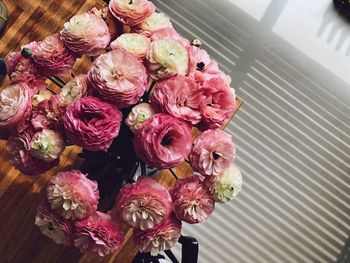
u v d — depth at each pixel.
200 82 0.61
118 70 0.57
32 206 0.83
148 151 0.55
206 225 1.25
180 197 0.59
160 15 0.67
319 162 1.34
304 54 1.41
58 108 0.59
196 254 0.77
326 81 1.40
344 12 1.45
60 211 0.58
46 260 0.81
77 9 0.92
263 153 1.32
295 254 1.27
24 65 0.61
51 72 0.62
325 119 1.37
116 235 0.59
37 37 0.91
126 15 0.63
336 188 1.33
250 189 1.29
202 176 0.63
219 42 1.38
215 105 0.61
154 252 0.60
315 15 1.45
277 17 1.43
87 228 0.58
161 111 0.59
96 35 0.60
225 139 0.59
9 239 0.81
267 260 1.26
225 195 0.60
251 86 1.37
